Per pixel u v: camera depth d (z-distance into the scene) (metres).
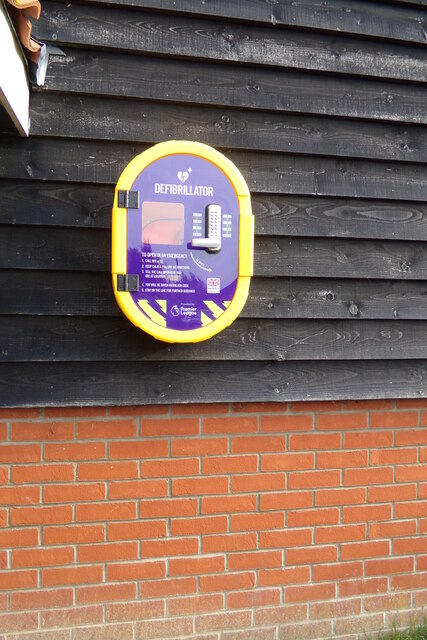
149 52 2.84
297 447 3.18
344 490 3.25
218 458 3.08
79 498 2.94
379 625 3.32
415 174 3.23
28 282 2.81
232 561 3.12
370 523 3.29
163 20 2.86
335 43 3.07
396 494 3.32
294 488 3.18
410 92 3.20
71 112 2.80
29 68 2.60
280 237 3.07
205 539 3.08
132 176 2.66
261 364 3.08
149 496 3.01
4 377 2.82
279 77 3.02
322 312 3.13
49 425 2.90
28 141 2.77
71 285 2.85
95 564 2.96
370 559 3.30
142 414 2.99
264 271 3.05
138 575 3.01
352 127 3.12
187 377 2.99
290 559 3.19
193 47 2.89
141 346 2.92
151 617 3.03
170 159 2.70
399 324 3.25
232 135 2.98
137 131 2.87
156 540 3.03
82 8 2.77
